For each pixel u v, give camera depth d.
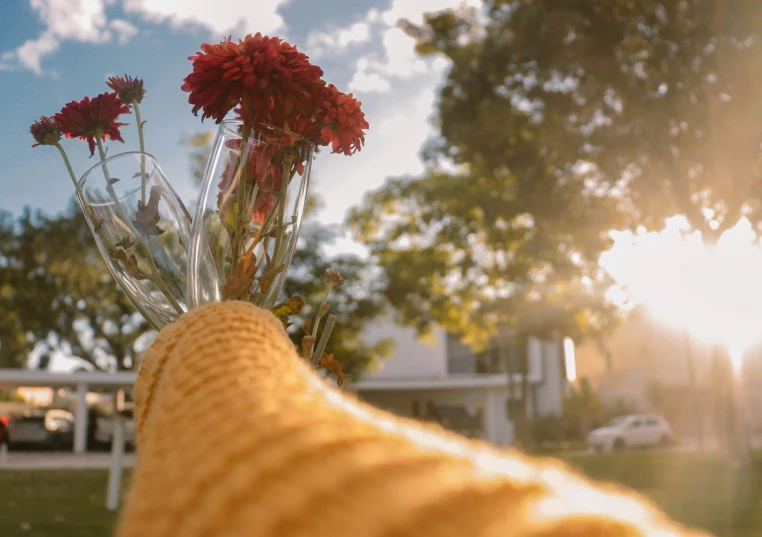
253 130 1.07
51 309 28.58
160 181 1.22
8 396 45.00
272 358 0.44
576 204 13.93
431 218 19.56
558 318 21.56
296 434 0.23
